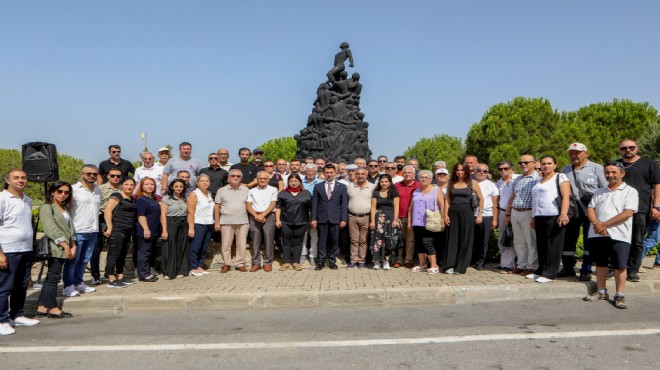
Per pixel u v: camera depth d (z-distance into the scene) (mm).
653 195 6574
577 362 3922
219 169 9789
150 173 9836
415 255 9289
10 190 5465
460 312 5746
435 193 8008
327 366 3938
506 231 7777
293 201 8695
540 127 35375
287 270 8648
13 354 4438
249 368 3934
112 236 7289
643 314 5418
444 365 3908
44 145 7926
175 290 6852
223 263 8695
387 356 4156
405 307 6129
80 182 6898
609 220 5805
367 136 18234
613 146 33844
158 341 4785
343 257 9648
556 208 6738
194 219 8336
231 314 5953
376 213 8414
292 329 5145
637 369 3750
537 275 7078
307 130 18172
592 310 5652
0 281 5203
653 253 9109
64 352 4473
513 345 4383
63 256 6008
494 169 34531
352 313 5840
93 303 6309
